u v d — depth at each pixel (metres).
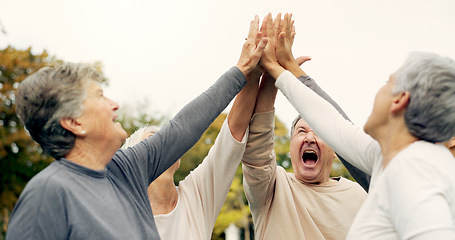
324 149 3.28
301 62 3.07
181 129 2.42
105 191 2.04
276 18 2.98
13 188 21.73
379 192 1.78
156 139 2.38
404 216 1.63
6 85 21.62
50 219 1.86
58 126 2.03
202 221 2.92
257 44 2.82
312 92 2.49
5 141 21.39
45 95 2.01
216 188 3.00
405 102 1.80
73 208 1.90
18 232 1.83
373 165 2.09
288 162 19.81
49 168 2.00
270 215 3.22
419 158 1.71
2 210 21.45
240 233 20.72
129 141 3.25
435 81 1.75
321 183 3.34
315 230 3.12
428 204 1.59
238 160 2.99
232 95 2.64
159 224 2.79
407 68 1.82
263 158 3.09
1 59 21.39
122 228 1.97
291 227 3.13
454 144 3.01
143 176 2.28
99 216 1.94
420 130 1.80
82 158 2.07
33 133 2.07
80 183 1.98
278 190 3.23
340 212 3.16
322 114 2.37
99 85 2.14
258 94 3.04
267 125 3.05
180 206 2.92
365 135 2.20
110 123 2.11
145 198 2.24
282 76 2.63
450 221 1.57
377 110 1.90
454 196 1.68
